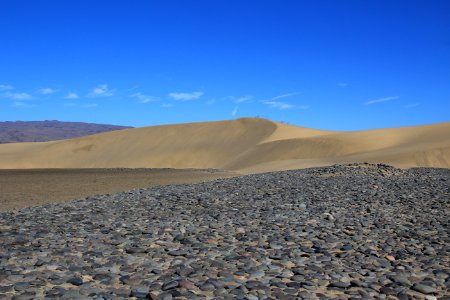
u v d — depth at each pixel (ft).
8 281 22.71
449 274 25.29
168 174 145.48
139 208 51.47
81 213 47.55
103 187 94.07
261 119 471.62
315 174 107.14
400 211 48.98
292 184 81.25
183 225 39.60
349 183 82.28
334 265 26.84
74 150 481.46
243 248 30.71
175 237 33.83
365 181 86.58
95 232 36.14
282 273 24.95
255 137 427.74
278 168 185.16
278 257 28.14
